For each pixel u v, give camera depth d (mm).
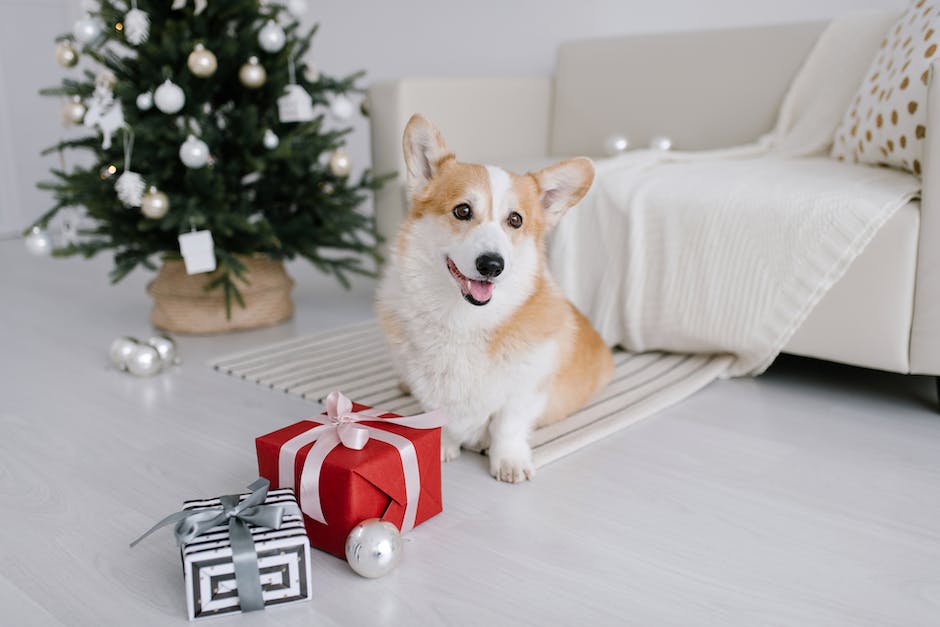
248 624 1172
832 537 1394
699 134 3076
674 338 2307
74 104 2508
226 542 1188
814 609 1185
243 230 2582
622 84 3287
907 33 2197
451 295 1576
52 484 1630
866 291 1929
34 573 1308
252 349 2561
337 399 1467
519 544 1384
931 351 1867
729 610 1185
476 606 1204
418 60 4375
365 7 4543
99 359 2498
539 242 1685
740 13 3244
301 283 3555
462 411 1657
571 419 1918
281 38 2545
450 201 1562
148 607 1215
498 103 3295
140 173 2543
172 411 2043
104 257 4188
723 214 2154
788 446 1784
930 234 1815
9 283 3594
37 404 2098
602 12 3594
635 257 2338
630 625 1152
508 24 3922
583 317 2027
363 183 2881
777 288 2061
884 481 1608
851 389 2141
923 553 1340
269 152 2564
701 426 1907
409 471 1381
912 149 2006
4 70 4805
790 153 2670
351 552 1269
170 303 2768
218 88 2594
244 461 1735
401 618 1178
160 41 2504
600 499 1547
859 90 2430
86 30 2459
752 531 1417
